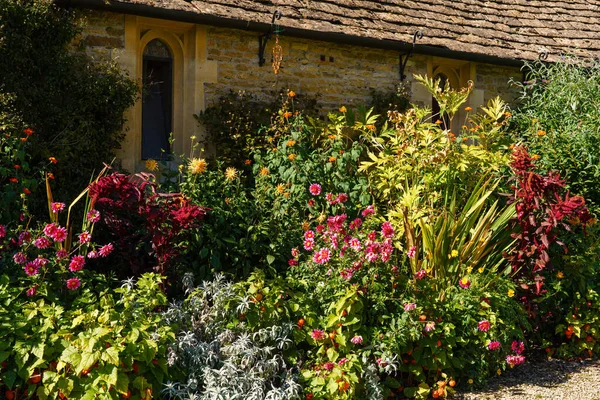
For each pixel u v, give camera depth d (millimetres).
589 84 9391
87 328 4871
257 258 6508
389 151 7898
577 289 7074
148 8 7758
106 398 4590
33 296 5094
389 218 6871
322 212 6785
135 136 8297
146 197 6188
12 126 6293
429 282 6031
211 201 6477
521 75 11172
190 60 8617
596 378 6219
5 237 5531
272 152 7754
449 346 5801
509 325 6105
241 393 4973
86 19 7793
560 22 11969
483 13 11312
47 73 7098
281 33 8695
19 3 6691
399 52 9961
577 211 6676
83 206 7156
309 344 5652
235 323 5418
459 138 7695
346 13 9570
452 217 6559
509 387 5922
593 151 8227
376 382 5445
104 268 6062
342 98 9586
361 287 5668
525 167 6715
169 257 5785
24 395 4723
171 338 5047
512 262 6672
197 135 8547
